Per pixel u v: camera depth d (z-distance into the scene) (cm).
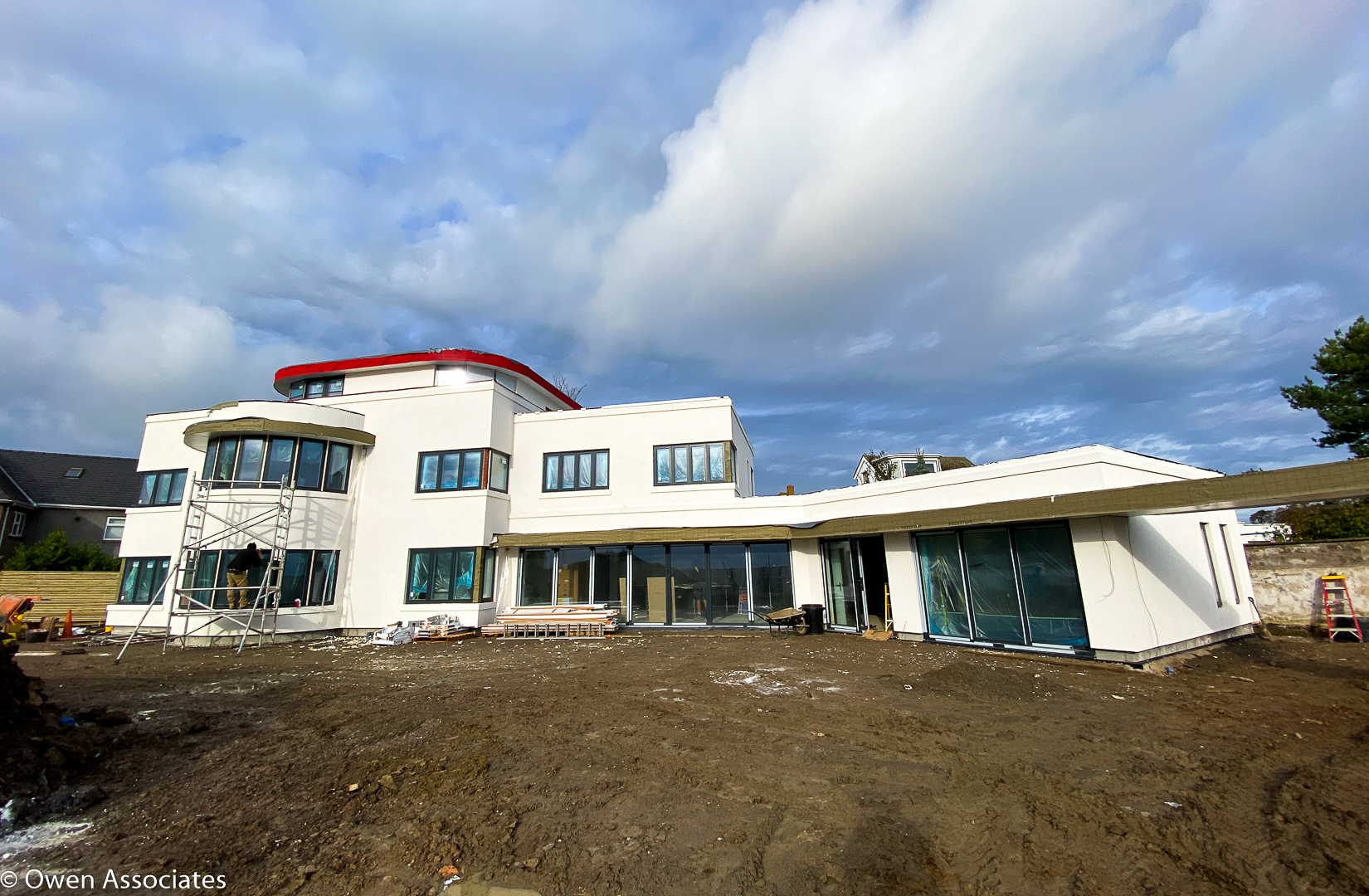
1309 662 1175
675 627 1880
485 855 430
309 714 829
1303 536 2141
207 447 1892
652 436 2034
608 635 1773
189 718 806
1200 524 1423
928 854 420
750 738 689
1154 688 933
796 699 874
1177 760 602
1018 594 1257
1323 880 382
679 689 957
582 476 2052
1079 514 1105
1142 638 1066
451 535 1900
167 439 2136
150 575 2020
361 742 697
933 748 646
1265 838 439
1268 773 565
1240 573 1603
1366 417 1977
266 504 1783
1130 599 1081
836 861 412
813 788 540
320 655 1464
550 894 382
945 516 1354
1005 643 1270
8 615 667
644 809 502
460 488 1933
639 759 623
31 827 479
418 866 417
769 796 525
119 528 3278
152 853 438
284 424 1817
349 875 408
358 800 530
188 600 1645
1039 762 599
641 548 1955
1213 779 552
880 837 445
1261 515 2988
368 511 1969
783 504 1864
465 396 2002
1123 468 1205
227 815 503
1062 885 381
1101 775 564
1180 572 1265
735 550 1894
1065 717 768
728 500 1922
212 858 431
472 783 561
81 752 616
